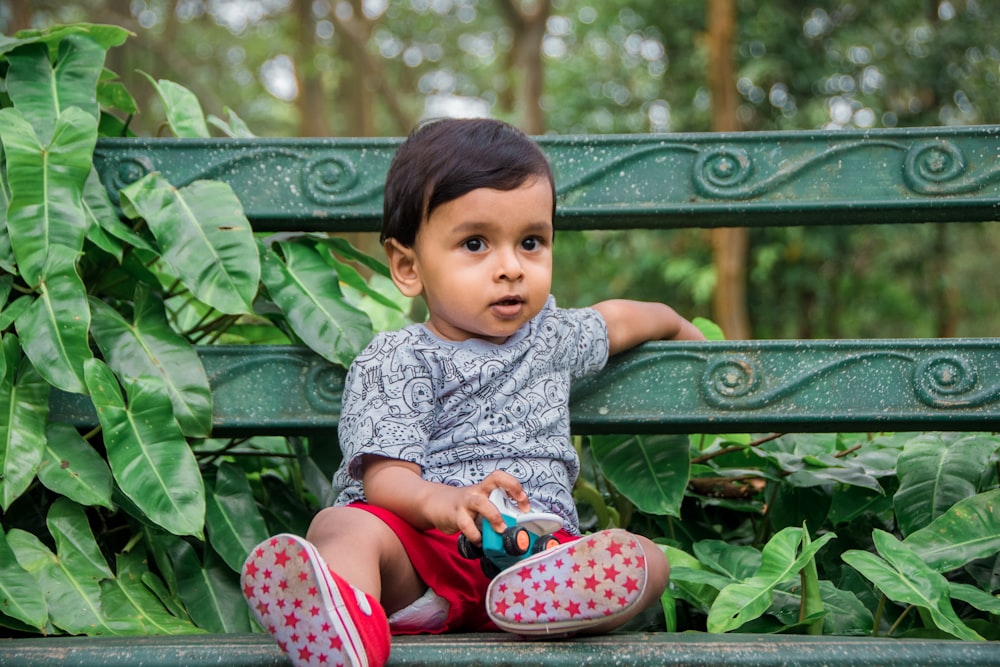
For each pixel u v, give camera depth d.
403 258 1.96
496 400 1.90
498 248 1.85
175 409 2.15
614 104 12.13
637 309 2.24
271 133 18.06
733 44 10.37
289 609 1.40
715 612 1.84
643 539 1.69
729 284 10.09
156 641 1.62
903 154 2.28
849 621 2.08
